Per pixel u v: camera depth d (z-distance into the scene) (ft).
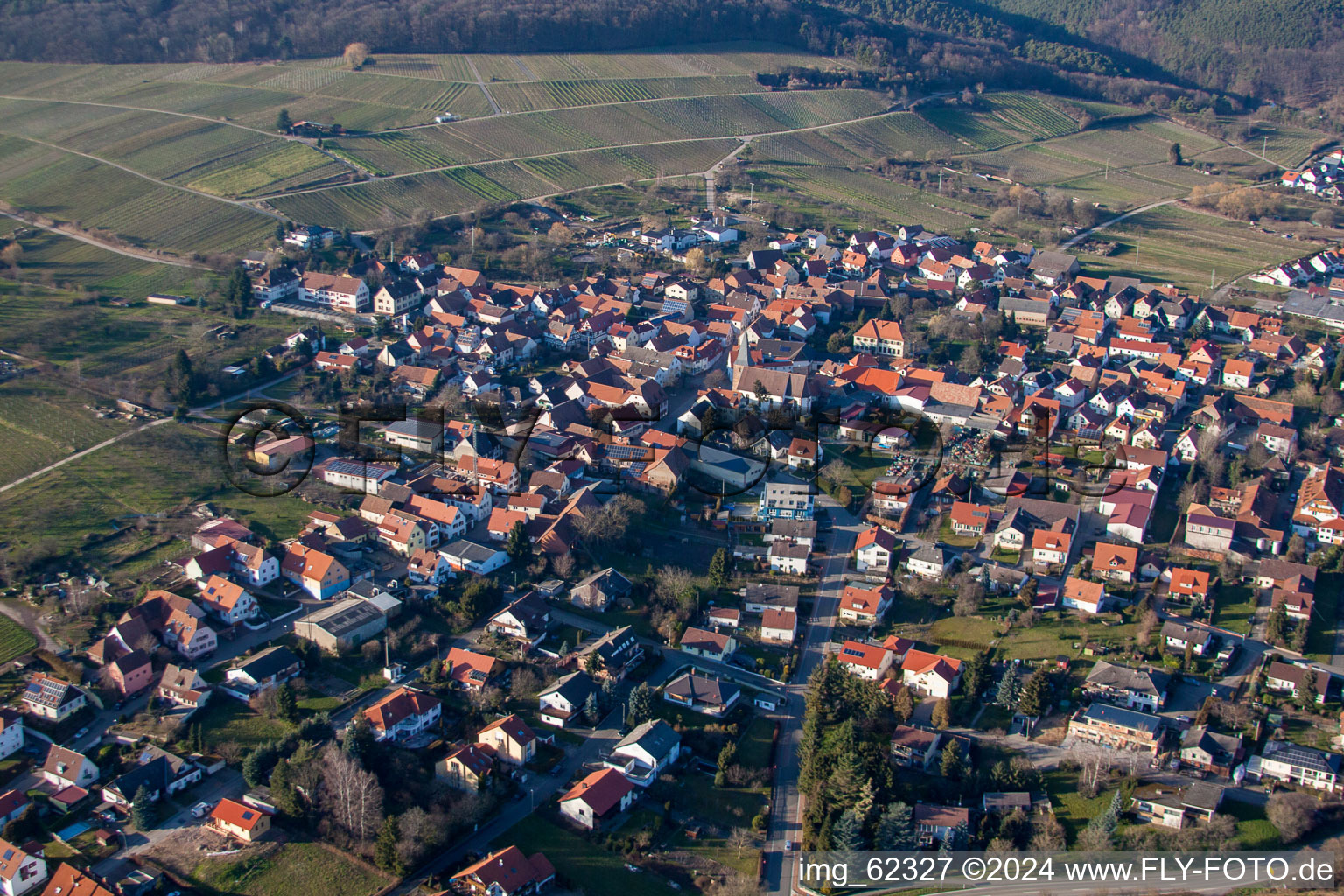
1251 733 553.64
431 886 466.29
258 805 507.30
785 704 591.37
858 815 491.72
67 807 507.30
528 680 587.27
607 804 506.48
